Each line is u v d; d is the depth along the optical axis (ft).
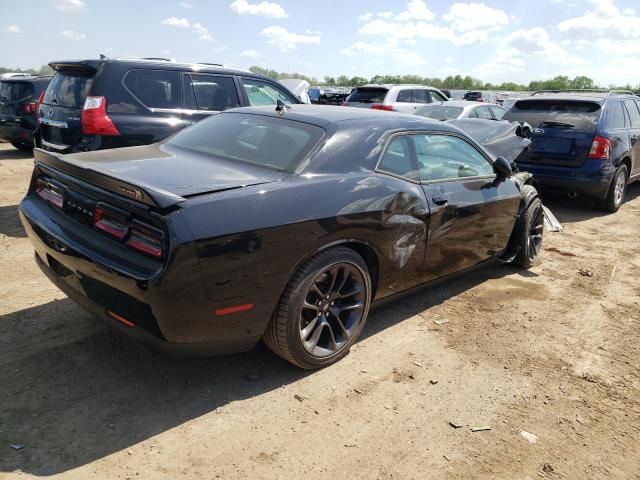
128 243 8.50
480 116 38.42
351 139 11.15
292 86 45.24
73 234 9.39
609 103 25.70
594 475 8.40
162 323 8.19
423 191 12.20
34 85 36.94
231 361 10.86
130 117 19.19
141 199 8.21
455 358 11.65
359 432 9.00
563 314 14.30
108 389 9.64
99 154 11.20
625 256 19.69
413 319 13.47
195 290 8.23
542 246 20.52
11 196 24.26
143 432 8.59
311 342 10.32
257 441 8.59
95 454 8.02
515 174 16.96
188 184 9.00
